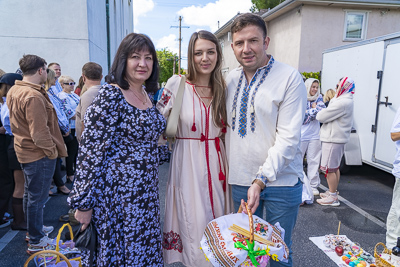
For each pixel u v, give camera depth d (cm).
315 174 429
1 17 672
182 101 183
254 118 167
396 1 984
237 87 177
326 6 1018
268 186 168
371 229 324
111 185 154
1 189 309
